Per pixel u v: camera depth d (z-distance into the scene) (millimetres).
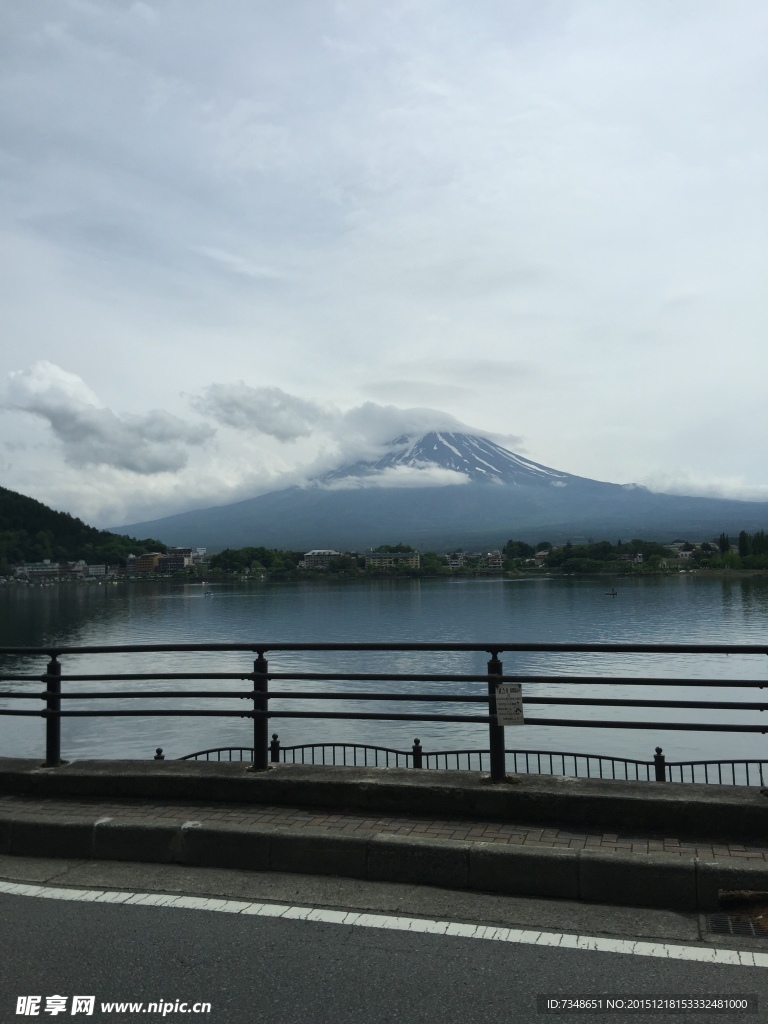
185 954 4062
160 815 5742
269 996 3672
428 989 3707
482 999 3621
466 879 4832
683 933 4227
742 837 5094
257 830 5270
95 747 41062
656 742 38562
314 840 5117
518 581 162375
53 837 5562
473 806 5570
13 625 85250
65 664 59281
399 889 4836
